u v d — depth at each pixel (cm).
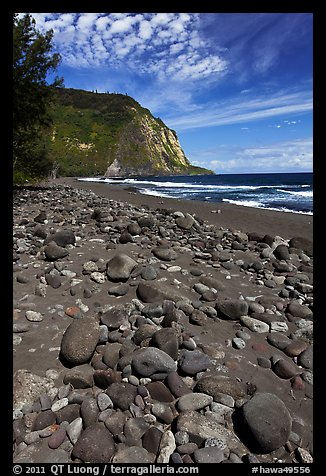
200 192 2886
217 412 219
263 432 195
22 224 686
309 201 2039
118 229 657
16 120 1511
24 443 193
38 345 283
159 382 236
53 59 1577
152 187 3703
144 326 294
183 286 417
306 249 704
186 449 188
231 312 350
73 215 815
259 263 534
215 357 281
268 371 272
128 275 411
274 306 391
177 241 636
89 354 262
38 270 435
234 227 1079
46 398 219
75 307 346
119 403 218
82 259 475
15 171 1697
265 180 5528
